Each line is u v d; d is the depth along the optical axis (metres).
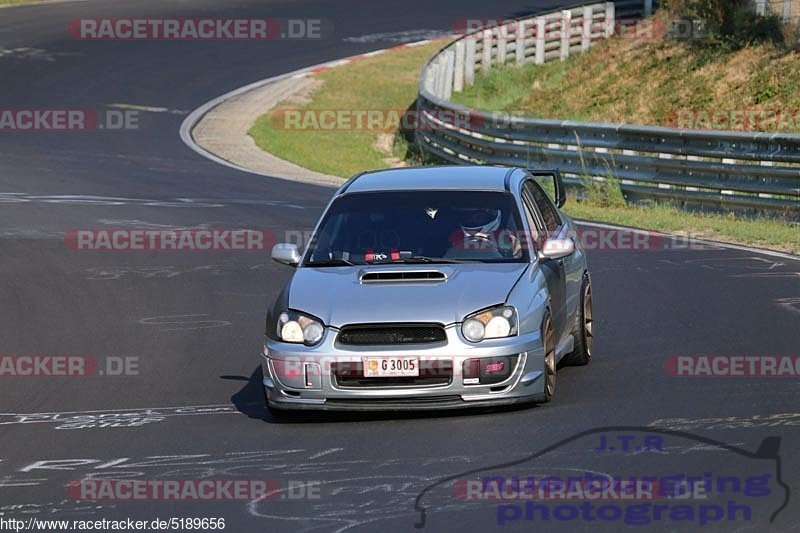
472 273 30.67
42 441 29.50
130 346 40.62
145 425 30.66
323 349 29.11
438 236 32.28
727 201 66.38
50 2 176.12
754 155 64.75
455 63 127.25
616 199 72.50
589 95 113.44
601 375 33.72
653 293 45.62
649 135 70.69
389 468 25.42
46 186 80.44
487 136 87.44
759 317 40.38
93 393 34.69
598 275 50.00
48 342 41.75
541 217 34.97
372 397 28.89
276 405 29.83
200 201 74.25
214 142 106.44
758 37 107.81
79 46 148.12
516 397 29.17
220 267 54.50
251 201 74.38
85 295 49.31
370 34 158.12
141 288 50.38
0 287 51.06
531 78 129.50
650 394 31.12
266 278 51.94
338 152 108.00
